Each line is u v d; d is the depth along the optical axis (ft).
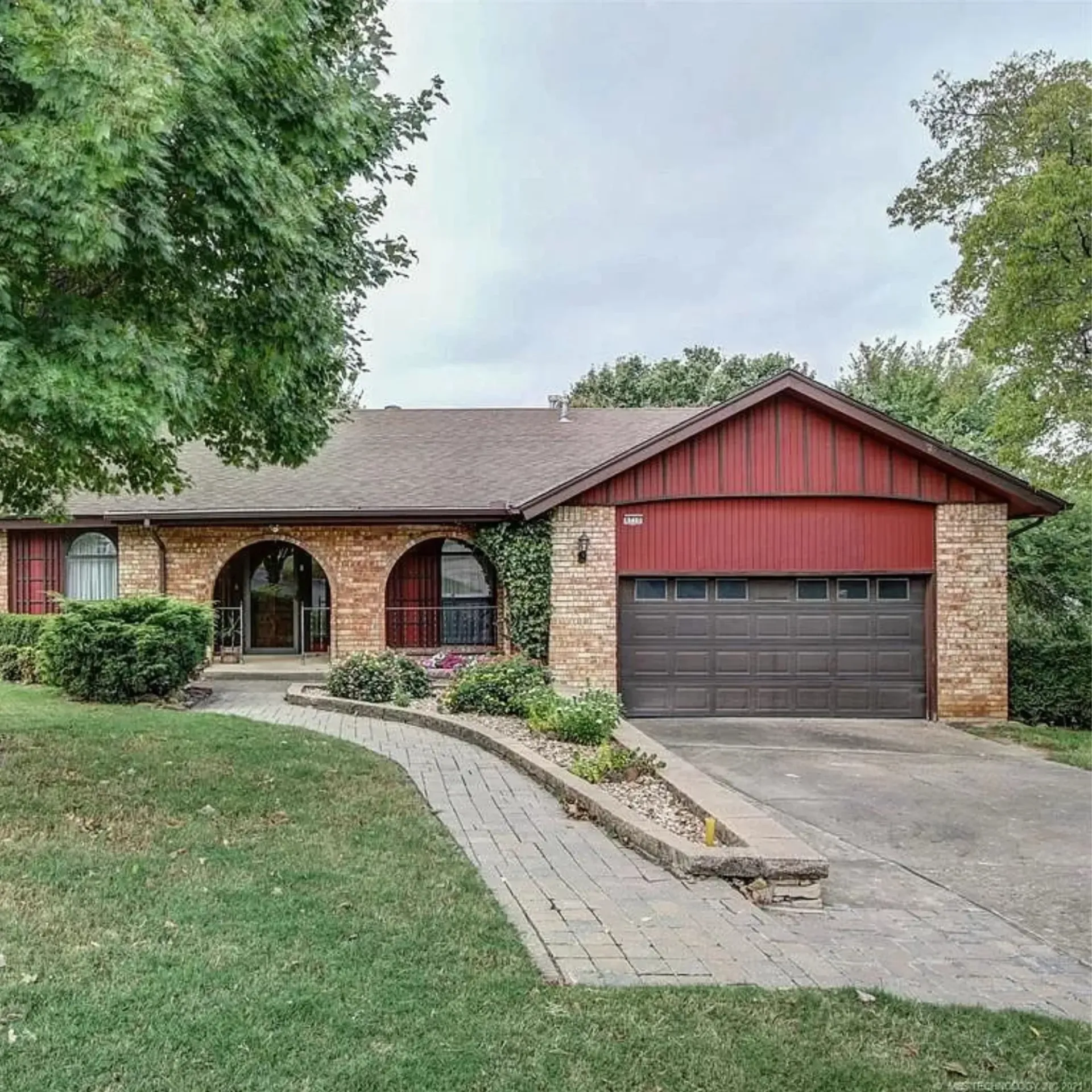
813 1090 9.40
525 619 42.14
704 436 41.24
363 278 24.12
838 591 41.45
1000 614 40.68
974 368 48.49
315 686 40.55
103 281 17.94
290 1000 10.57
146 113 13.99
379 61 23.24
